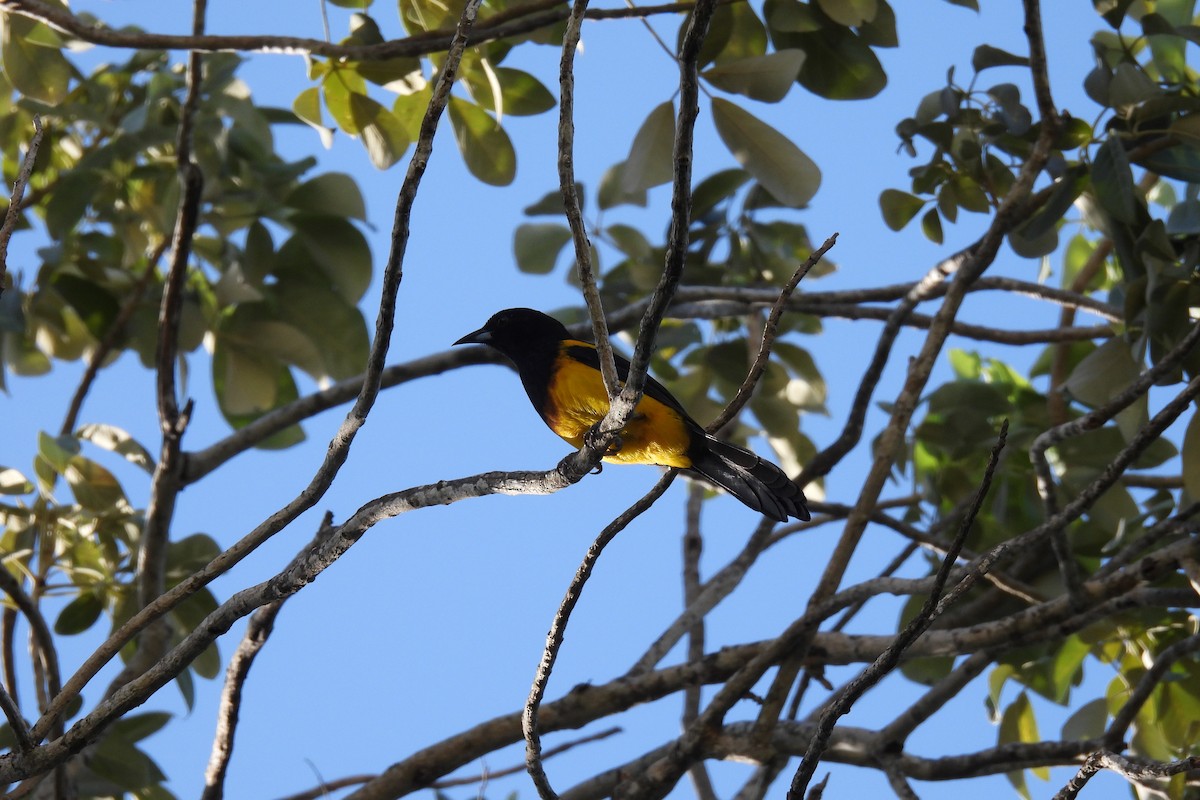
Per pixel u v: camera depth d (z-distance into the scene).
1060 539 9.57
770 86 11.00
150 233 13.70
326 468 7.05
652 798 9.97
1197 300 10.54
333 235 13.13
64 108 12.66
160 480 11.38
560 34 12.20
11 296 11.59
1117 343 10.90
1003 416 13.35
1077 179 10.86
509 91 12.25
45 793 10.33
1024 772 12.47
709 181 14.10
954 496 13.47
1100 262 14.20
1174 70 12.56
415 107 12.16
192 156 12.86
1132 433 10.81
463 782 11.41
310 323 13.58
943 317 10.89
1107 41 12.85
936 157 11.84
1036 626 9.91
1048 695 12.62
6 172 14.25
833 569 10.26
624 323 13.66
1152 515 12.70
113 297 13.50
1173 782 9.30
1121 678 12.38
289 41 10.98
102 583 11.66
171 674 7.41
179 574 12.38
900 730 10.33
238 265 13.09
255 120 13.14
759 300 13.45
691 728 9.99
